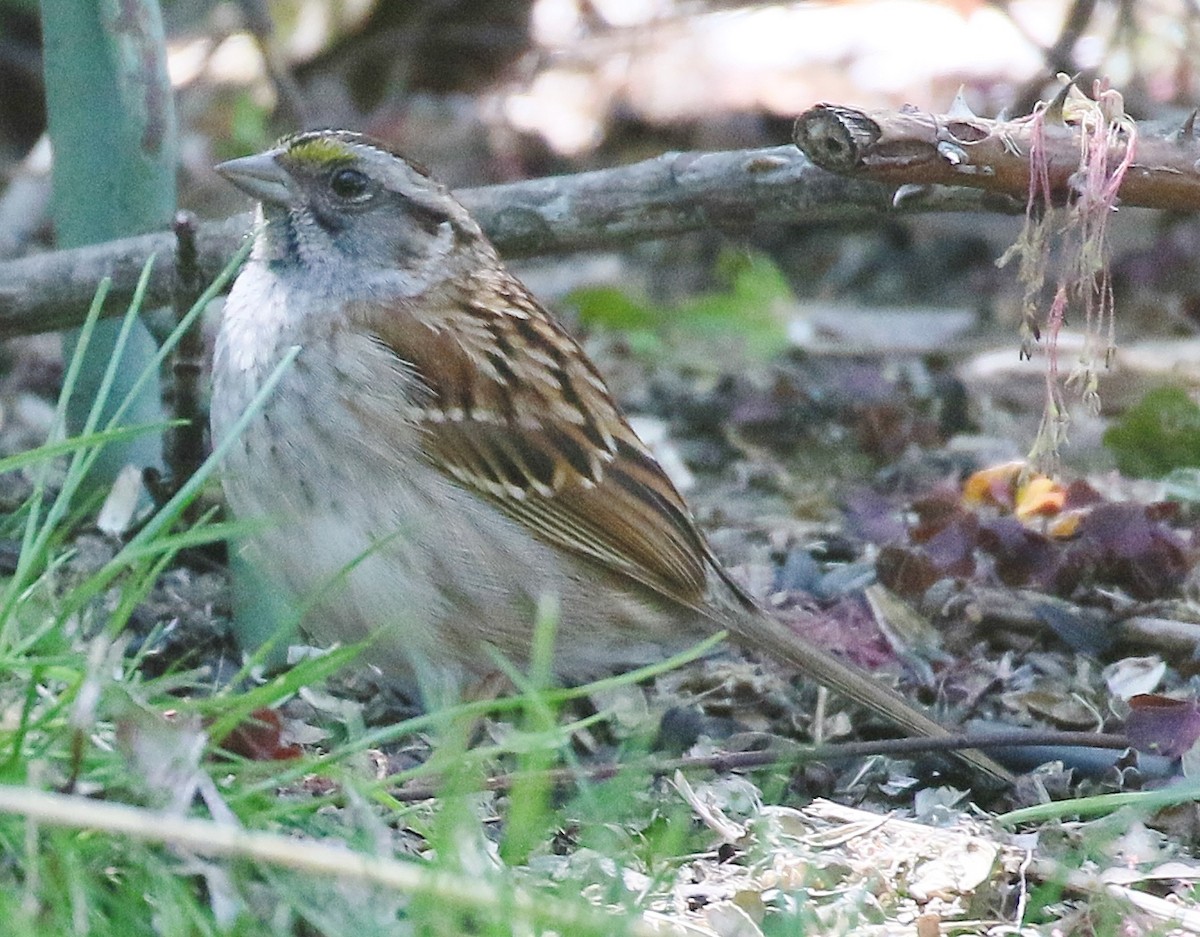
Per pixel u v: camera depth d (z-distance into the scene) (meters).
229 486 8.69
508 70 18.69
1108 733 8.82
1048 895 7.05
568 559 9.09
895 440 12.73
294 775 6.59
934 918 6.89
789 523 11.68
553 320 9.55
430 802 7.38
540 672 6.65
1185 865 7.61
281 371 7.39
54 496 10.80
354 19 18.91
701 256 17.45
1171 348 14.64
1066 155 8.54
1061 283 8.96
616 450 9.18
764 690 9.52
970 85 17.25
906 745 8.14
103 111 10.44
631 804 7.84
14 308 10.44
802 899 6.72
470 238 9.34
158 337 10.80
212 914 6.18
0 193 17.30
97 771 6.48
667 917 6.80
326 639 8.91
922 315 15.71
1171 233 16.59
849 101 17.39
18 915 5.62
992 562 10.40
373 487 8.56
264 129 17.69
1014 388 13.91
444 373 8.77
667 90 17.83
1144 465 12.33
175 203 10.99
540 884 6.55
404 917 6.36
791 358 14.74
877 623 9.98
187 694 9.12
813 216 10.04
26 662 6.73
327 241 8.89
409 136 17.84
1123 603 10.02
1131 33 16.28
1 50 18.75
